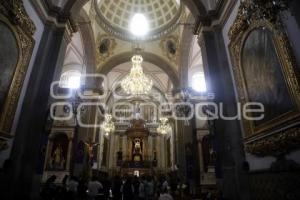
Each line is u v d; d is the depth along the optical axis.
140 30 16.81
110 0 15.27
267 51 4.37
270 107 4.31
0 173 5.13
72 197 6.57
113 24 16.03
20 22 5.60
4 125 5.18
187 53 15.23
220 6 7.09
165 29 15.93
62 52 7.50
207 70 7.21
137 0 16.20
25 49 6.00
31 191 5.69
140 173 23.25
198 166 12.76
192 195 9.45
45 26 7.25
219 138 6.27
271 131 4.21
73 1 7.94
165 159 24.97
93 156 14.23
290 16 3.68
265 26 4.36
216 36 7.20
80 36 13.81
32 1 6.35
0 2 4.81
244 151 5.53
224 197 5.69
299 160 3.52
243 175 5.34
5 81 5.22
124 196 7.38
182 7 13.67
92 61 15.16
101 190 7.00
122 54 16.81
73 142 13.46
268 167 4.43
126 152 26.12
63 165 13.11
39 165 6.22
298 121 3.45
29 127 6.13
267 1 3.41
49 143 13.59
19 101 5.93
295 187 3.52
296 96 3.51
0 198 5.09
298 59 3.51
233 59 6.07
